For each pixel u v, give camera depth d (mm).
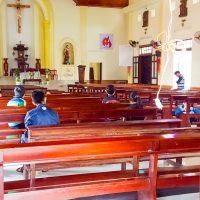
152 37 17609
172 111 7688
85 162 3334
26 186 2623
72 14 19734
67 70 19812
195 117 6863
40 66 19453
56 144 2328
